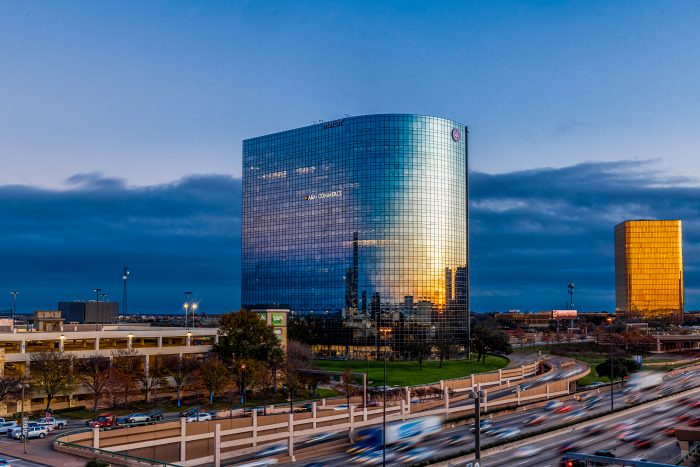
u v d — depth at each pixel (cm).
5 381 11456
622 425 12300
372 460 9950
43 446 8775
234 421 10625
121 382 12800
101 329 17250
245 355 15212
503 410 14262
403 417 12769
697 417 13075
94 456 8019
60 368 12312
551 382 17038
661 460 9200
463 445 10825
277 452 10650
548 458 9419
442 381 16488
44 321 16438
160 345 15338
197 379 14162
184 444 9975
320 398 14738
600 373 19475
